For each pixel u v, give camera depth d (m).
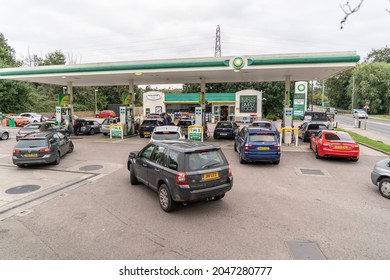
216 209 6.51
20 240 5.04
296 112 37.72
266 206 6.70
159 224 5.69
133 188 8.19
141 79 22.12
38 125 18.41
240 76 19.86
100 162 11.92
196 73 17.88
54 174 9.91
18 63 52.62
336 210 6.45
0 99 37.38
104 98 65.88
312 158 12.85
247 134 11.30
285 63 14.66
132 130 22.52
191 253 4.59
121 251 4.65
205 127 20.77
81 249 4.72
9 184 8.66
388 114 59.06
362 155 13.84
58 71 18.44
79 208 6.60
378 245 4.84
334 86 76.50
